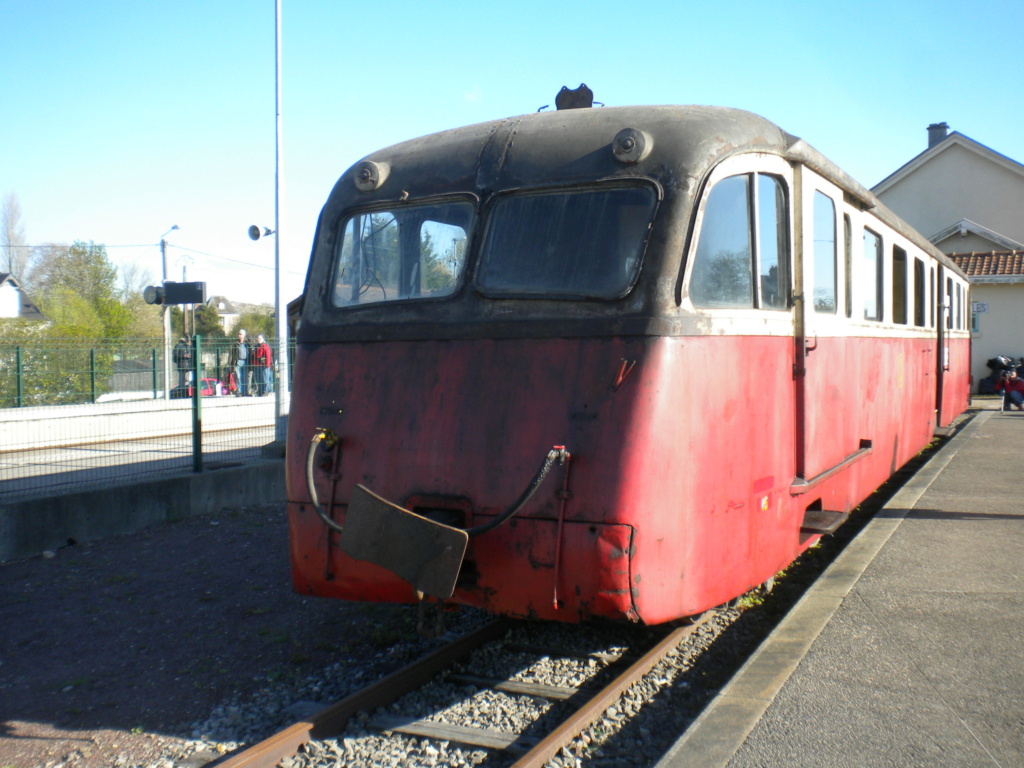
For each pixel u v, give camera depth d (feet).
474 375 15.81
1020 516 26.58
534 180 16.57
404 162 18.40
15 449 35.01
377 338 17.03
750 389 16.62
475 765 13.88
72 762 14.64
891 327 28.99
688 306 15.08
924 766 11.69
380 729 15.02
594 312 15.17
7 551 27.27
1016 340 95.04
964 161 115.55
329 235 18.47
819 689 14.16
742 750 12.17
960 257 101.19
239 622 21.81
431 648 19.22
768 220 17.88
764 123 17.80
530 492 14.24
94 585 24.95
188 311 81.71
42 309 179.01
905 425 32.12
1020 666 14.99
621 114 16.90
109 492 30.58
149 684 17.95
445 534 14.24
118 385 45.24
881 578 20.30
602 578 14.01
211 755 14.71
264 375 43.39
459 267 16.83
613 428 14.34
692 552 14.96
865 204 24.45
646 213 15.51
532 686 16.42
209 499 34.42
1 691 17.72
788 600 22.02
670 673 17.15
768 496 17.31
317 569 16.52
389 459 16.01
